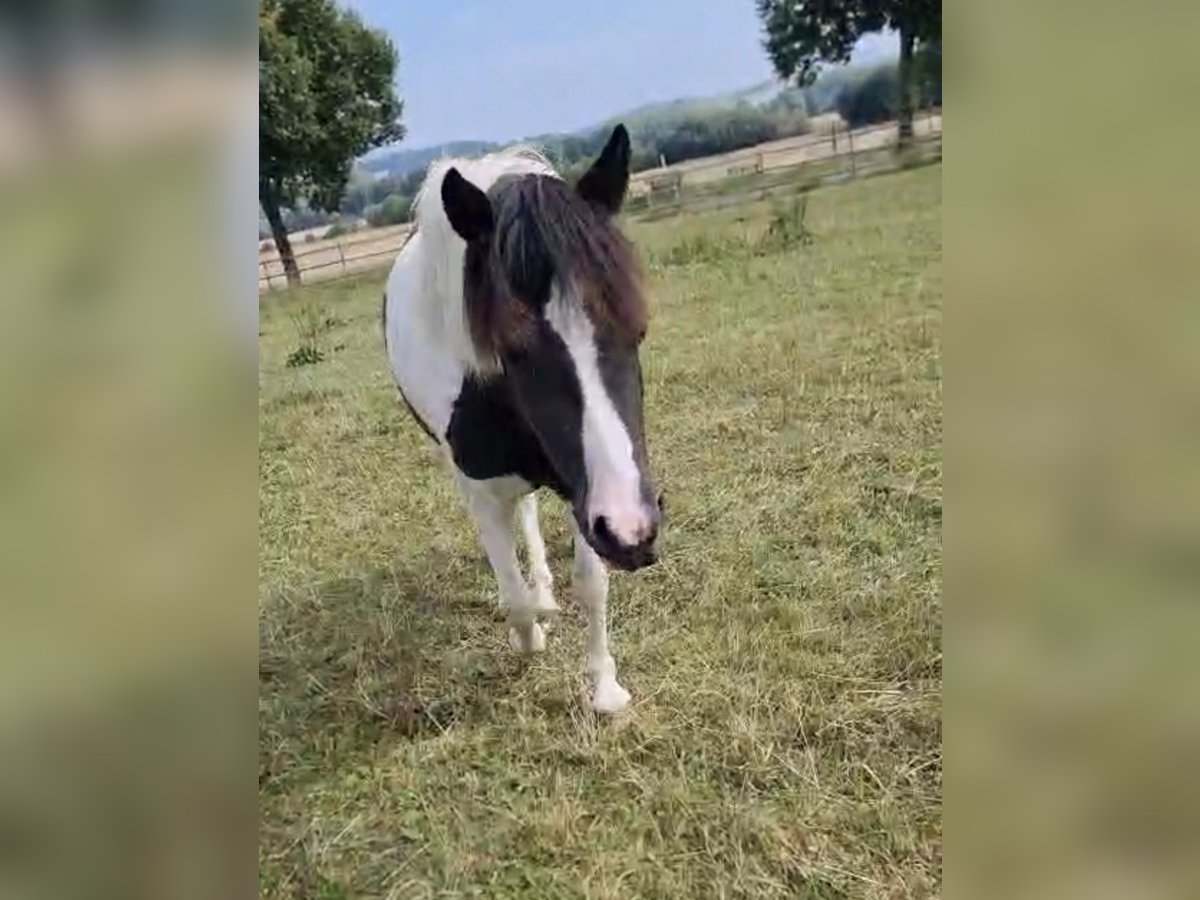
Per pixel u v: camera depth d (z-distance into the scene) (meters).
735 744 2.29
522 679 2.67
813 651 2.65
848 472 3.64
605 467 1.77
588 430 1.79
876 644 2.64
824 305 6.11
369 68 17.86
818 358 4.94
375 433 4.92
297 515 3.93
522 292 1.79
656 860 2.01
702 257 8.69
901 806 2.09
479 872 2.03
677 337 5.77
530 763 2.33
